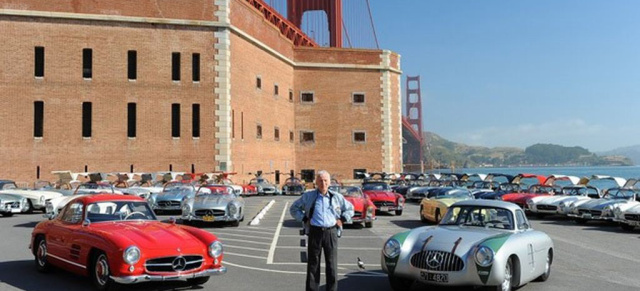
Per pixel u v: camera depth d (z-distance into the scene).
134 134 40.16
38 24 38.38
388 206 24.36
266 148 50.94
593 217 20.84
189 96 41.25
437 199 20.78
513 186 29.53
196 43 41.72
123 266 8.30
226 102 42.12
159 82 40.62
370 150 59.62
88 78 39.19
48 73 38.44
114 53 39.75
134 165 39.59
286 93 56.62
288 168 56.41
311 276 8.03
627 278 10.49
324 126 59.06
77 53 39.00
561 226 20.94
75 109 38.75
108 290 8.59
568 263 12.26
